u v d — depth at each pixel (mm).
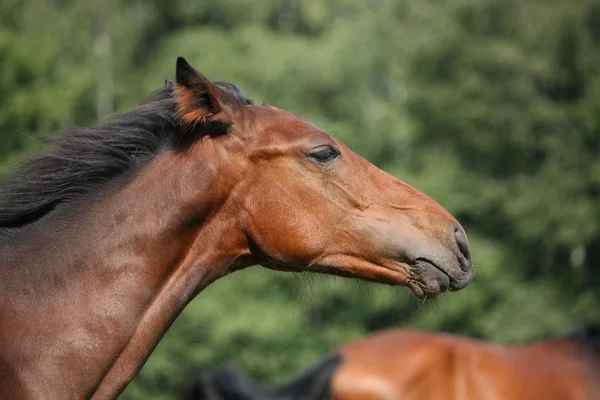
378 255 4246
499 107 27484
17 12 25453
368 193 4289
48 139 4109
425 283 4258
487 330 24344
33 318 3811
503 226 27172
